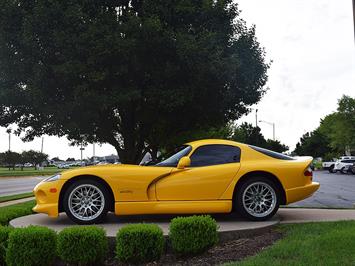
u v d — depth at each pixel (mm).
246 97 13578
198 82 11633
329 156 79875
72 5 11141
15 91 11906
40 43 11109
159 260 5539
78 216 6910
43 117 12625
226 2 12273
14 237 5309
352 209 9211
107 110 12586
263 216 7090
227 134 37344
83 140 15719
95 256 5371
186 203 6910
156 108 12398
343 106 65188
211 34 11312
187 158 6930
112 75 11344
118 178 6871
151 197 6914
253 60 12930
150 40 11039
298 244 5418
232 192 7031
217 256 5516
